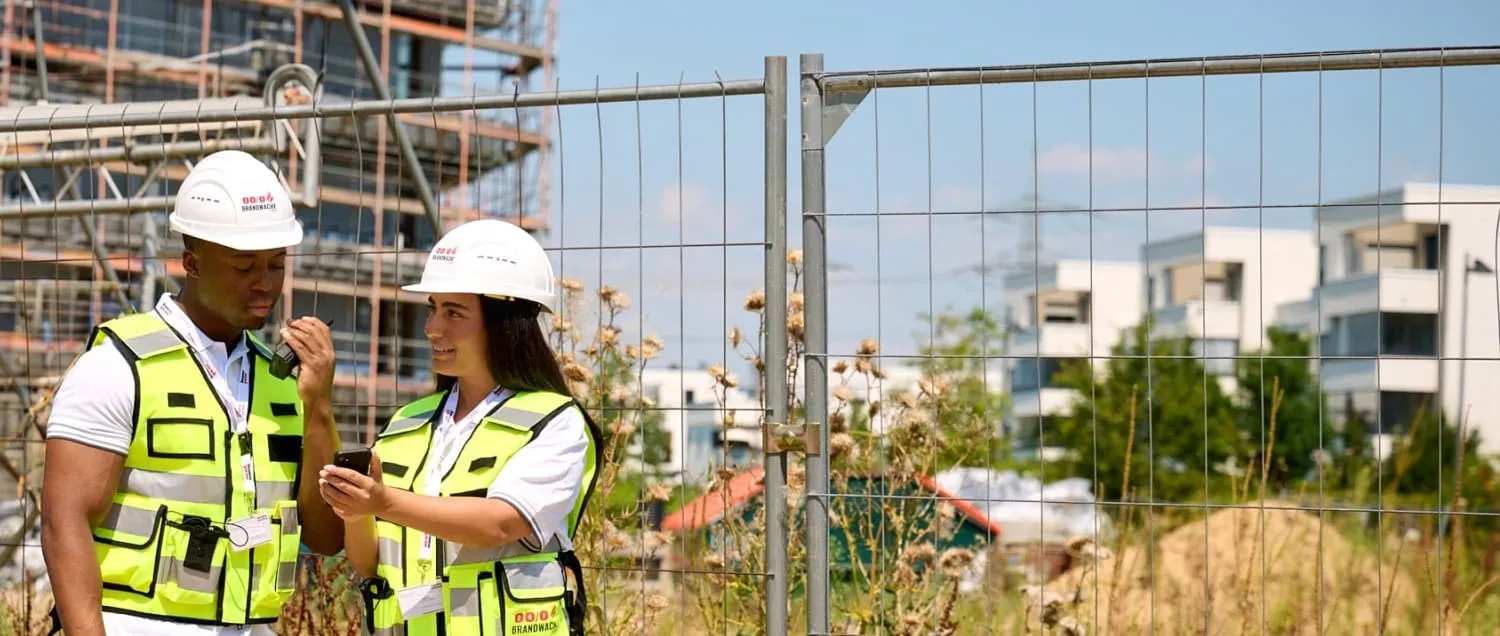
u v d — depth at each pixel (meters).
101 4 33.91
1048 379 46.00
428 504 3.12
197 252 3.34
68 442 3.13
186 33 34.59
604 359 5.09
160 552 3.22
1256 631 6.35
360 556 3.42
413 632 3.32
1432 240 45.22
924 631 5.21
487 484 3.31
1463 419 5.39
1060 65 4.00
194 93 34.03
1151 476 3.98
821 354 4.12
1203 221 4.00
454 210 27.55
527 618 3.30
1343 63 3.87
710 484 5.36
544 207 22.50
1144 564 6.88
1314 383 33.69
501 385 3.44
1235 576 6.42
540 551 3.38
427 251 4.36
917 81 4.08
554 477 3.30
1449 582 5.77
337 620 5.17
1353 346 46.69
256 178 3.40
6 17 31.56
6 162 7.32
